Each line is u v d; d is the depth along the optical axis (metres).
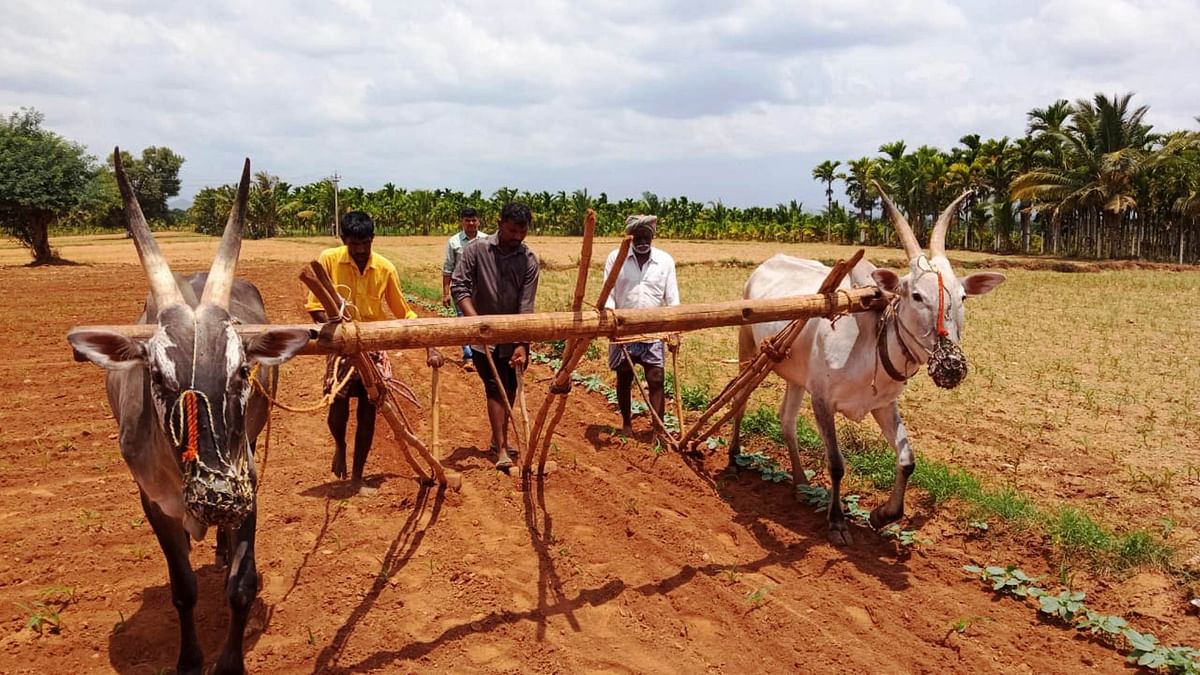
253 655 4.23
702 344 13.24
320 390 9.61
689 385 9.90
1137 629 4.65
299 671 4.12
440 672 4.14
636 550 5.55
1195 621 4.70
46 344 12.67
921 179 61.47
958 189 59.78
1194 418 8.91
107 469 6.85
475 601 4.81
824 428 5.90
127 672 4.07
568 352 5.44
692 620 4.73
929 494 6.39
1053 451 7.70
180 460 3.30
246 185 3.90
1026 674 4.23
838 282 5.49
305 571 5.11
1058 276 32.78
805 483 6.66
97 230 82.00
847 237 67.81
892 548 5.70
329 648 4.31
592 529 5.85
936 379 5.12
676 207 79.38
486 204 78.38
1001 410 9.26
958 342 5.21
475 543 5.55
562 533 5.76
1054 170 51.62
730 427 8.20
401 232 76.94
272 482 6.54
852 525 6.05
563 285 23.91
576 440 7.84
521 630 4.55
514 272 6.73
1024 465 7.30
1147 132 50.72
